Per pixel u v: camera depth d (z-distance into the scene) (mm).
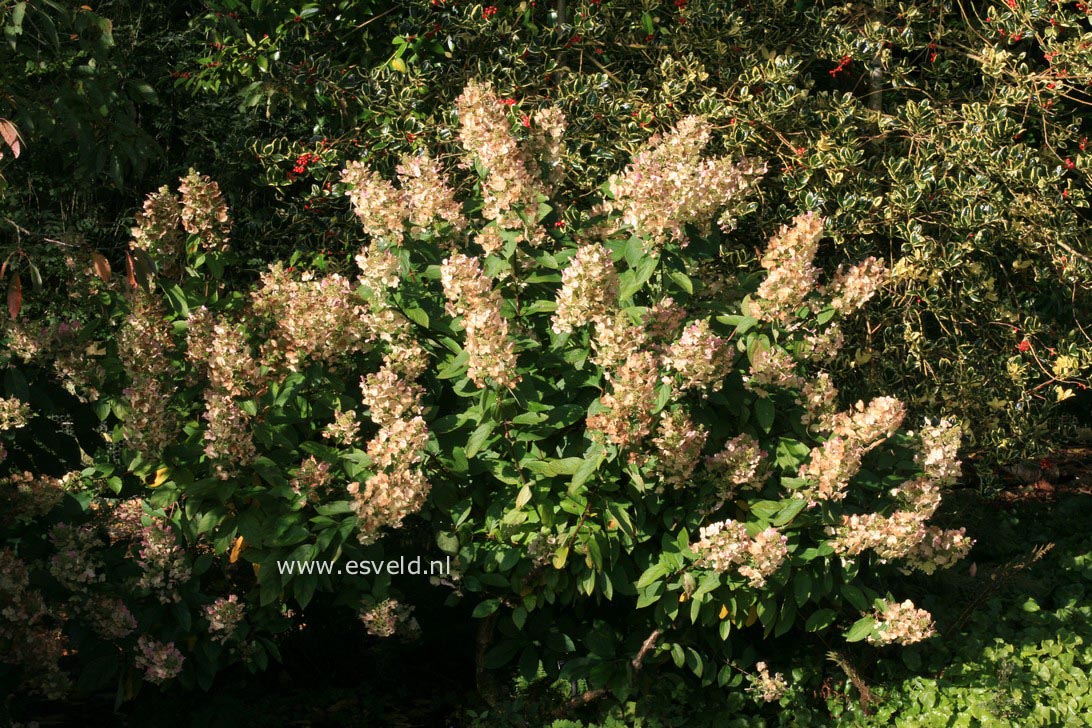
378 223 3502
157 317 3535
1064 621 4496
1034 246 5234
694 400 3637
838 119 5098
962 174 5055
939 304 5277
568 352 3559
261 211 6043
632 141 5137
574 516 3586
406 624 3697
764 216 5398
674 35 5414
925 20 5453
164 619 3490
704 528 3492
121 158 3660
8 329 3475
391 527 3639
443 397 3828
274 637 3805
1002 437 5332
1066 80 5367
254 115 5922
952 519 5148
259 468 3398
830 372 5445
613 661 3746
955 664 4004
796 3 5566
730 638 3959
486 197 3592
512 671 4086
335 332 3473
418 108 5449
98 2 6293
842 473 3375
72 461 3762
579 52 5582
